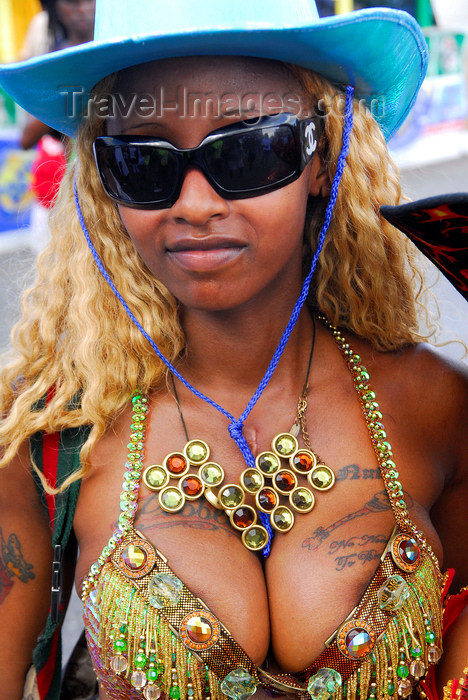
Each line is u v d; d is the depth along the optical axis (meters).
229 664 1.28
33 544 1.41
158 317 1.44
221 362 1.43
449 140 9.08
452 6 9.10
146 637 1.27
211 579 1.30
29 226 2.03
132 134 1.25
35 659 1.41
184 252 1.25
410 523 1.36
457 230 1.19
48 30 4.80
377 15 1.19
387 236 1.52
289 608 1.30
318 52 1.25
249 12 1.23
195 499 1.35
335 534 1.34
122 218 1.30
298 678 1.31
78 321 1.45
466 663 1.34
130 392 1.42
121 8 1.26
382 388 1.45
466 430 1.47
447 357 1.51
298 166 1.24
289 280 1.41
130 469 1.37
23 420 1.39
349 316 1.52
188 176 1.20
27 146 4.41
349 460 1.40
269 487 1.36
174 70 1.23
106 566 1.31
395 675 1.29
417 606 1.32
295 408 1.44
